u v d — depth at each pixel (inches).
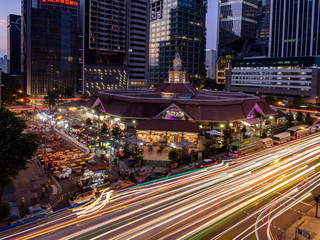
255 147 2630.4
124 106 3676.2
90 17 7190.0
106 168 2082.9
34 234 1114.7
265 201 1446.9
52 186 1740.9
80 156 2317.9
